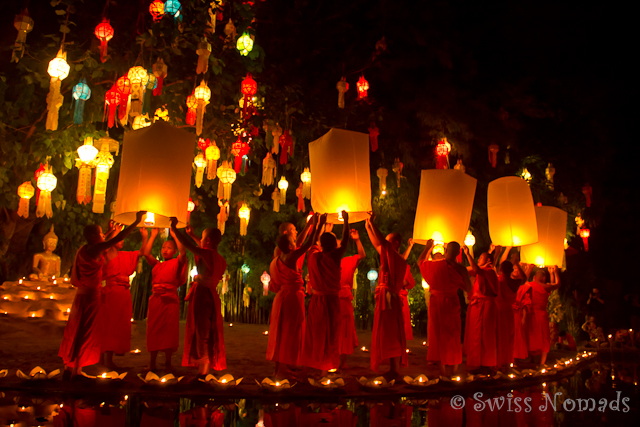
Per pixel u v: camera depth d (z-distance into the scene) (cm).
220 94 914
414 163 1304
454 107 1299
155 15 733
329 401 472
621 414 439
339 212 561
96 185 645
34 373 490
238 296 1602
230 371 600
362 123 1201
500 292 705
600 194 1733
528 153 1526
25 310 895
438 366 713
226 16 892
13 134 891
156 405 426
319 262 543
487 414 430
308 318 542
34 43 881
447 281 614
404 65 1262
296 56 1152
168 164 502
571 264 1769
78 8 871
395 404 466
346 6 1236
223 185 811
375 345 571
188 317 515
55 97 592
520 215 765
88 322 491
